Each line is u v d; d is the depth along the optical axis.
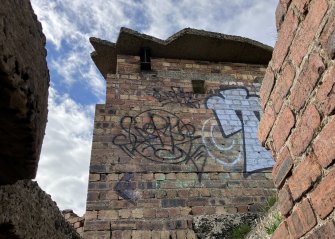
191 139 4.25
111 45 5.05
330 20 1.05
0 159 0.95
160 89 4.68
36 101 0.87
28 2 0.86
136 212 3.53
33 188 1.42
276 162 1.50
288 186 1.38
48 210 1.61
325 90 1.09
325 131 1.10
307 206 1.23
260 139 1.68
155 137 4.16
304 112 1.23
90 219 3.40
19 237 1.27
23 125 0.84
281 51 1.41
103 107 4.28
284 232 1.43
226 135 4.39
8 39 0.71
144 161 3.92
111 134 4.06
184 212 3.62
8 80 0.72
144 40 4.87
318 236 1.15
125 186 3.69
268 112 1.56
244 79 5.12
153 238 3.37
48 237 1.60
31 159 0.95
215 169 4.04
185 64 5.11
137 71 4.82
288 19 1.34
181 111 4.50
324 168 1.11
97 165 3.78
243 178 4.04
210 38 4.96
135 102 4.44
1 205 1.12
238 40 5.02
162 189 3.75
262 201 3.86
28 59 0.82
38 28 0.92
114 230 3.37
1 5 0.69
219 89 4.90
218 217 3.61
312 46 1.17
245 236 3.25
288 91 1.35
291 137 1.34
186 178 3.90
